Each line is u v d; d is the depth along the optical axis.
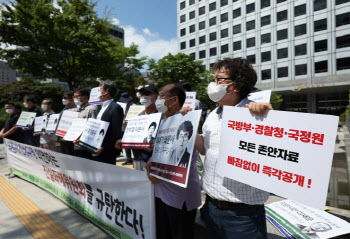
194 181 1.92
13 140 5.42
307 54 36.00
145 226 2.01
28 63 13.41
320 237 2.12
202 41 46.78
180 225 1.87
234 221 1.38
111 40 15.86
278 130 1.21
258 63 40.22
